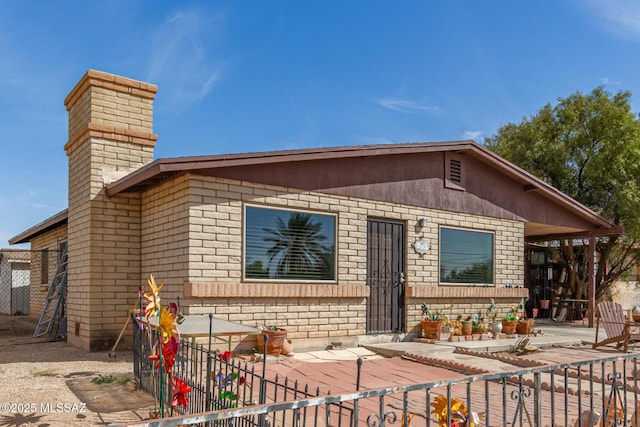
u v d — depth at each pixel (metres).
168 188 9.27
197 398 4.93
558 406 6.27
